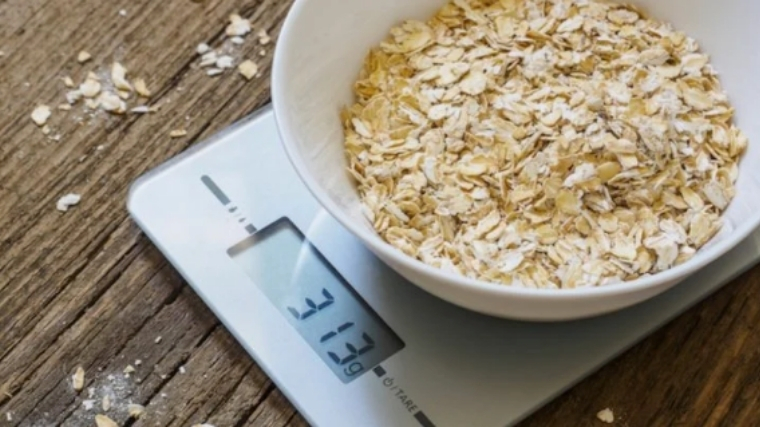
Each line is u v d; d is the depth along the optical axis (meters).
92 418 0.48
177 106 0.55
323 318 0.49
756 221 0.44
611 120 0.49
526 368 0.48
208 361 0.49
